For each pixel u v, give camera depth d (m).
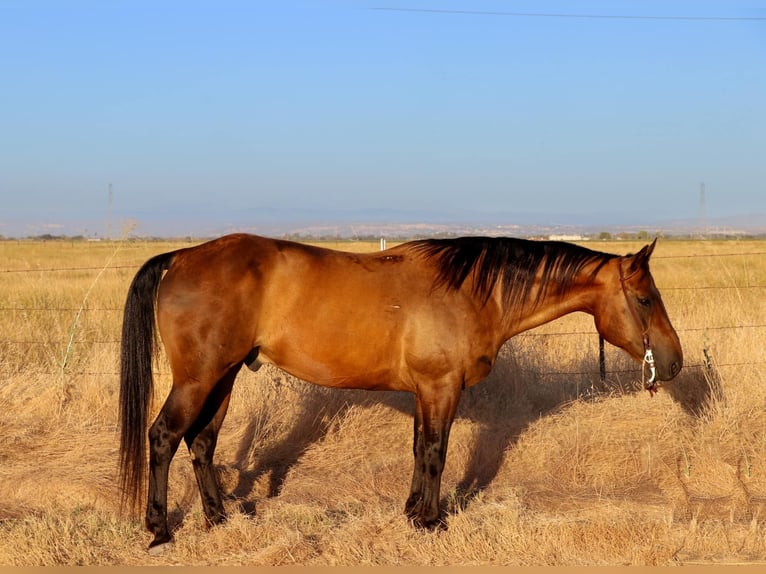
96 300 13.28
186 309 4.79
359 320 4.93
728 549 4.72
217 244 5.04
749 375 7.46
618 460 6.22
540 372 8.09
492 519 5.05
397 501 5.71
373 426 6.95
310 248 5.16
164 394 7.43
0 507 5.35
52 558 4.55
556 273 5.31
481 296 5.14
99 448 6.45
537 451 6.42
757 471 6.00
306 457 6.55
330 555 4.66
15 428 6.77
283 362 5.05
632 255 5.38
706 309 10.61
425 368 5.00
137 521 5.12
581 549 4.71
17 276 18.22
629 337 5.33
